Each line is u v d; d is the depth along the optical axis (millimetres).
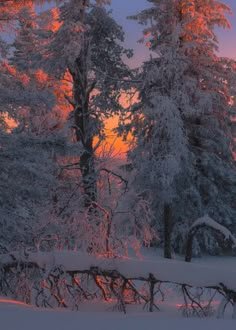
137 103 24562
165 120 23094
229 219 26453
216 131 26484
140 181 23797
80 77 20078
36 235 10289
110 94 22062
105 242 9031
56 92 22203
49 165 11695
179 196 26031
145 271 7891
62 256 8383
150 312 7898
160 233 27016
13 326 6023
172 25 24344
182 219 26672
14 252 8906
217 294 11891
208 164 26656
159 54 23938
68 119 20562
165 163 23078
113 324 6184
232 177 27078
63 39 19422
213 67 25516
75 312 7035
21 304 7637
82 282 9062
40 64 19859
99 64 21547
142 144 24328
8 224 10797
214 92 25031
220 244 26578
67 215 10875
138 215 9828
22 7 13219
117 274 8016
